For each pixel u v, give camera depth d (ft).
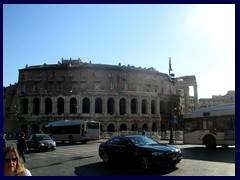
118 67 290.56
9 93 323.78
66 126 150.51
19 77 290.76
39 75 282.77
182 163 53.21
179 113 322.34
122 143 51.85
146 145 48.37
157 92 308.81
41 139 93.97
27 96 280.72
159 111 303.48
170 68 129.80
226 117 83.46
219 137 84.28
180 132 157.79
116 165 53.36
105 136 195.83
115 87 284.61
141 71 298.97
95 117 272.72
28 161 64.54
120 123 278.87
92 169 48.91
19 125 278.46
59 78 279.49
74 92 274.16
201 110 90.94
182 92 396.16
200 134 89.30
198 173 42.24
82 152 84.69
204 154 69.41
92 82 279.49
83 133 142.72
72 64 297.33
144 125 295.89
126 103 285.43
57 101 276.00
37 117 273.54
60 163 58.75
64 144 137.39
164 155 44.47
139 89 296.71
